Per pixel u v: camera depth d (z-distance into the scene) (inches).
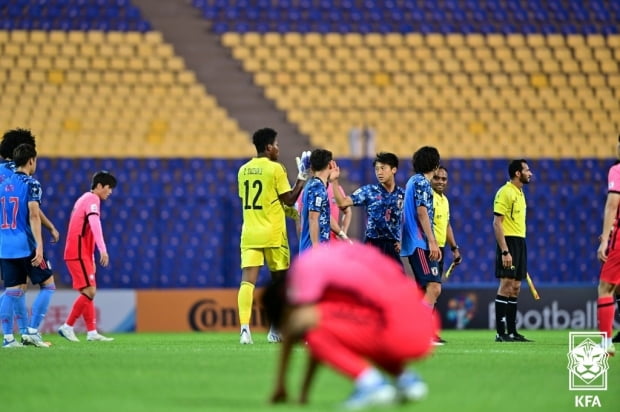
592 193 3331.7
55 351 1588.3
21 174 1689.2
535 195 3299.7
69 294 2596.0
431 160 1721.2
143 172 3262.8
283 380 840.3
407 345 786.2
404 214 1715.1
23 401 891.4
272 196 1750.7
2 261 1702.8
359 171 3157.0
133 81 3732.8
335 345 772.6
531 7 4025.6
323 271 779.4
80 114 3622.0
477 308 2706.7
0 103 3612.2
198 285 3048.7
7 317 1717.5
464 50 3914.9
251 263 1756.9
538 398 938.7
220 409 820.6
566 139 3754.9
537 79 3878.0
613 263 1429.6
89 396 932.6
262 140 1761.8
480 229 3277.6
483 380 1094.4
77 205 1977.1
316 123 3715.6
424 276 1696.6
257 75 3804.1
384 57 3887.8
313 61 3863.2
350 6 3993.6
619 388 1050.7
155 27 3863.2
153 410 820.0
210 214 3053.6
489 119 3767.2
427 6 4013.3
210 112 3700.8
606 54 3954.2
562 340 2033.7
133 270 3036.4
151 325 2669.8
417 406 842.2
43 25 3801.7
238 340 2074.3
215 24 3902.6
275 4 3973.9
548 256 3253.0
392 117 3747.5
